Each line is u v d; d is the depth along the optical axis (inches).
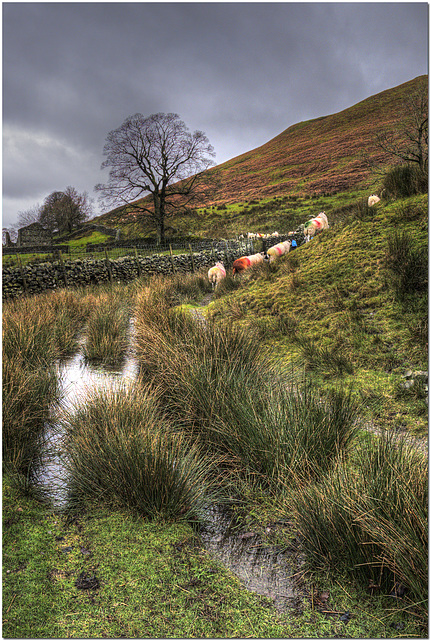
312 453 138.2
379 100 3481.8
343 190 1888.5
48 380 199.3
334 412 154.5
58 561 104.1
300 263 394.6
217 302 402.9
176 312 292.7
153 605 92.4
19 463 142.2
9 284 566.9
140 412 159.0
